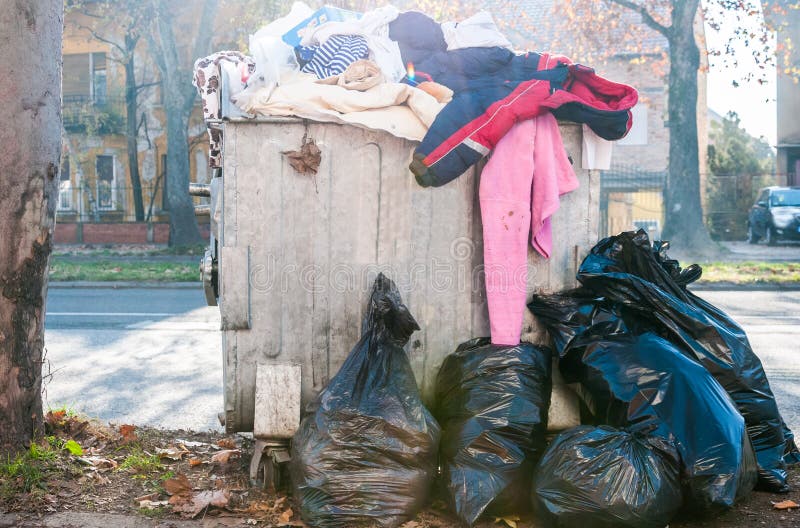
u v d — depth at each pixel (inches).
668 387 123.6
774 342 320.2
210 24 954.7
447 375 136.9
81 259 847.7
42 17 142.8
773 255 799.1
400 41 156.5
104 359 291.1
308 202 138.6
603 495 112.2
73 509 128.5
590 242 145.3
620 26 1056.8
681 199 858.1
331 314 139.6
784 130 1109.7
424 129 138.8
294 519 124.9
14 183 140.9
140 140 1222.9
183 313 425.7
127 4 1008.9
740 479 120.7
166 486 136.5
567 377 137.2
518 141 137.6
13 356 143.6
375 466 120.5
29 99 141.5
